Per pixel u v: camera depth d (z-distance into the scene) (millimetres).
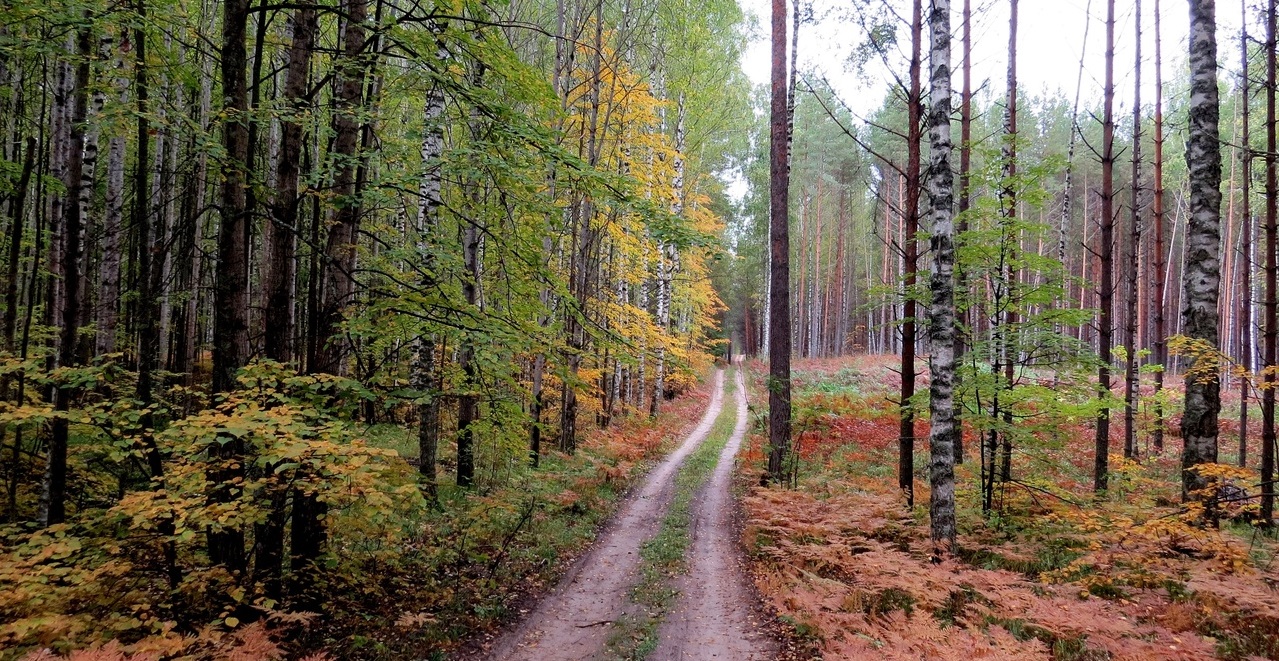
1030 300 10281
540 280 8266
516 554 8859
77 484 8578
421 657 5766
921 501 11609
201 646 4980
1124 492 12836
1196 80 7871
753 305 57750
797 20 12484
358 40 7047
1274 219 9539
